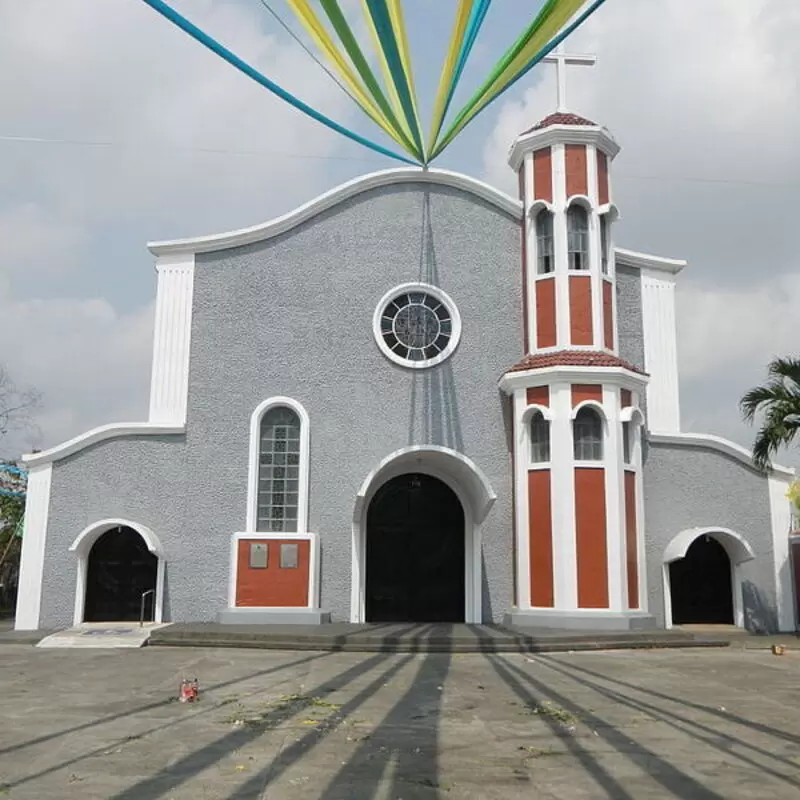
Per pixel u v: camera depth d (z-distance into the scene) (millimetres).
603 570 18453
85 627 18359
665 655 15680
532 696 10867
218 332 20641
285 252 21141
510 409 20875
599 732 8688
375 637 16047
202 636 16453
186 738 8242
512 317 21391
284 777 6855
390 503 21359
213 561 19500
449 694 10938
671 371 22062
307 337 20750
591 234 20531
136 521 19531
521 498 19516
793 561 21172
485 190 21750
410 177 21719
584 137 20828
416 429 20547
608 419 19062
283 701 10281
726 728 8969
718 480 21266
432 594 20938
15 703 10188
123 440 19891
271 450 20344
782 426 19031
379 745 7984
